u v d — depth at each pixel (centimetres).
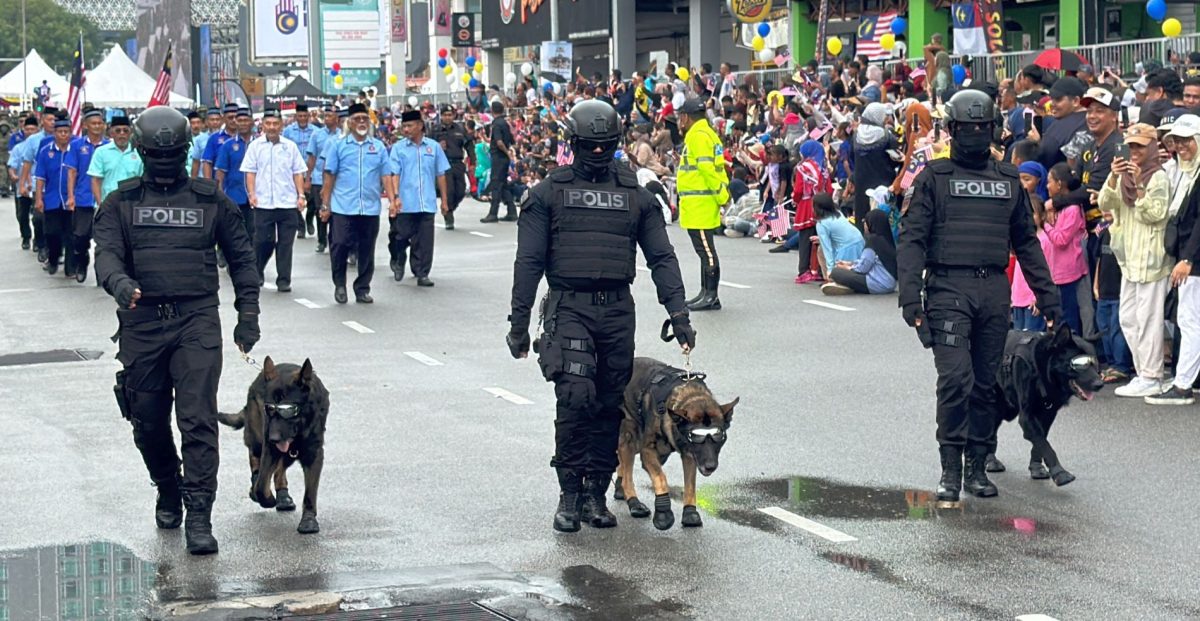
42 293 1856
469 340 1445
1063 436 1008
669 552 757
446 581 711
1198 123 1101
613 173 803
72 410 1140
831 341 1395
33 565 742
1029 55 2483
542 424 1070
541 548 768
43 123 2283
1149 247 1102
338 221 1684
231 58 9906
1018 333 891
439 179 1839
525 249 793
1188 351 1095
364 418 1095
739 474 919
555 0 3944
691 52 4278
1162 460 936
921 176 860
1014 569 718
